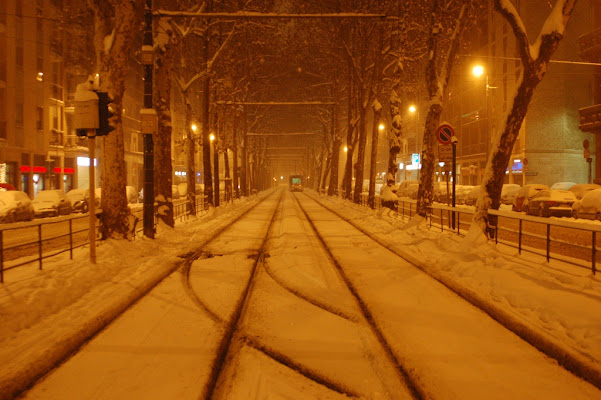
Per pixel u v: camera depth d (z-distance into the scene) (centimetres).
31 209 2409
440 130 1562
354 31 3145
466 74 5656
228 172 4281
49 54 4031
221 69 3306
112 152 1302
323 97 4841
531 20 4453
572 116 4619
